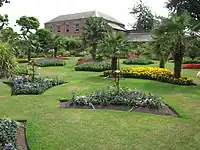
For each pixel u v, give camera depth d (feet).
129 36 133.39
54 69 72.74
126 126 22.54
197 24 43.29
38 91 37.70
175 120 24.35
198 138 20.01
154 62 84.58
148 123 23.38
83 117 24.99
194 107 29.01
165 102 31.14
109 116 25.31
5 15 89.76
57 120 24.06
